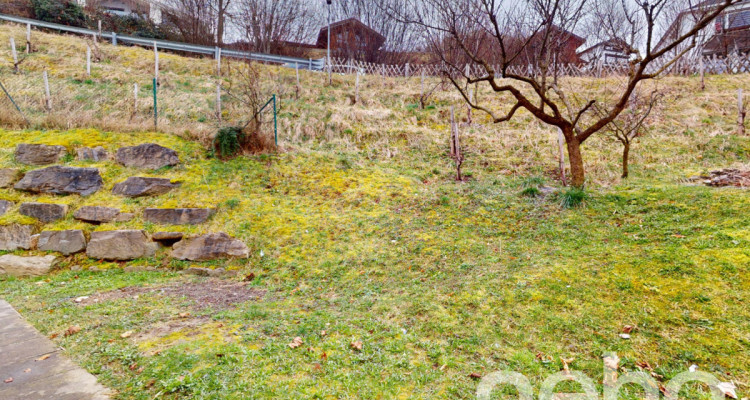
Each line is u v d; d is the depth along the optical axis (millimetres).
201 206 8922
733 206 6965
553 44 9547
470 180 11086
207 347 4164
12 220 7977
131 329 4715
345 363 3924
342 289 6344
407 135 14180
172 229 8250
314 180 10766
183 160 10586
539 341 4324
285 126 14008
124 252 7789
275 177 10633
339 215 9188
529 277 5680
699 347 3955
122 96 14195
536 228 7676
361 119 15289
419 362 3998
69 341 4391
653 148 12047
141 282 6832
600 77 20469
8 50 16094
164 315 5203
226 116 14305
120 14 29156
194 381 3500
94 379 3596
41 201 8570
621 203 8148
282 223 8781
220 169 10500
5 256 7379
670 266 5410
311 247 7965
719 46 22578
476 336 4473
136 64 17891
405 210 9312
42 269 7281
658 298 4809
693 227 6508
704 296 4699
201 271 7379
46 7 21859
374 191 10336
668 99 15773
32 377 3625
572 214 8047
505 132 14125
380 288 6160
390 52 29984
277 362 3900
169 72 17922
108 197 8945
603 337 4277
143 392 3373
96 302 5730
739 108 12391
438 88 18969
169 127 11836
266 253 7879
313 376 3693
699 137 12453
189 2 28438
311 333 4602
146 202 8930
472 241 7504
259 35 29469
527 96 17250
